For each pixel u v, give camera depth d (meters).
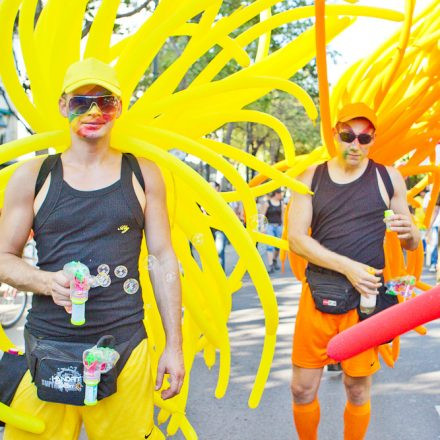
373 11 3.15
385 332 1.12
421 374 5.38
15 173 2.27
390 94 3.73
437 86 3.65
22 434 2.35
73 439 2.37
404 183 3.36
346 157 3.25
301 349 3.36
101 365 2.19
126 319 2.28
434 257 11.70
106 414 2.30
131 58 2.62
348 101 3.87
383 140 3.74
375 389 4.99
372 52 3.75
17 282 2.20
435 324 7.16
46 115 2.63
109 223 2.23
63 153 2.29
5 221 2.26
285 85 2.70
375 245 3.29
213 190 2.51
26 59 2.51
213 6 2.80
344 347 1.13
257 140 32.59
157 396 2.95
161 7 2.73
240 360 5.86
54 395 2.22
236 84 2.70
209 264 2.91
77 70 2.22
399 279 3.26
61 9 2.60
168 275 2.35
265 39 3.40
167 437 3.99
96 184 2.25
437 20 3.64
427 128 3.96
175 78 2.83
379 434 4.09
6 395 2.36
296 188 2.96
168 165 2.47
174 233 3.03
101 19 2.65
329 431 4.12
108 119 2.23
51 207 2.22
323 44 2.96
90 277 2.16
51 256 2.23
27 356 2.29
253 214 2.96
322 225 3.34
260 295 2.67
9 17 2.31
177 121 2.93
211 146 3.00
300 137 28.69
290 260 3.97
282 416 4.43
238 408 4.59
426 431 4.14
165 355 2.36
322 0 2.76
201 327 2.96
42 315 2.27
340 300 3.22
